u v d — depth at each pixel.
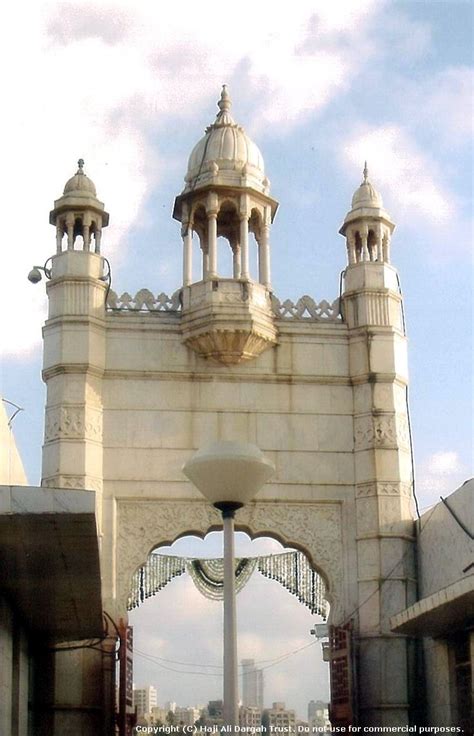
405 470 25.08
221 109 27.48
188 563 28.98
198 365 25.16
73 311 24.86
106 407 24.66
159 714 88.31
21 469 22.23
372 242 26.81
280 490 24.67
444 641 22.47
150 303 25.44
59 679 22.88
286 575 28.25
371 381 25.39
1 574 17.23
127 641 23.27
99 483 24.06
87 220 25.66
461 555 21.62
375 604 23.95
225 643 12.45
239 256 27.17
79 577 17.55
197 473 12.59
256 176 26.52
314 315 25.94
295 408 25.23
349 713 22.98
